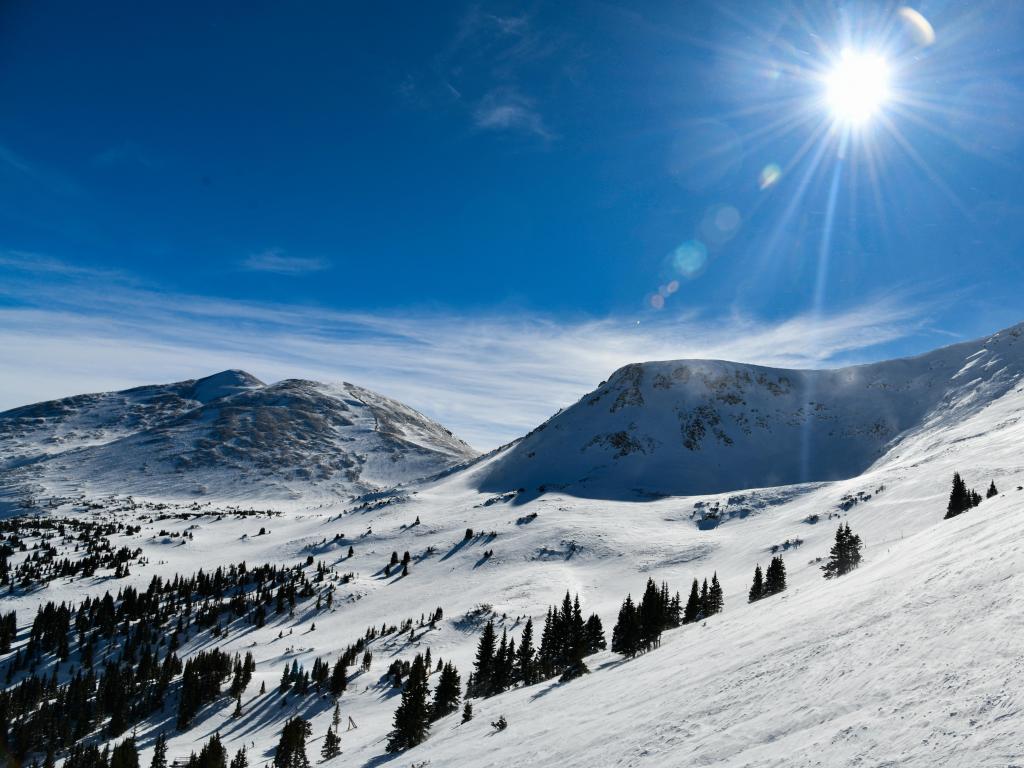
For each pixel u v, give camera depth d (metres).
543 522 157.00
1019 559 19.20
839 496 115.94
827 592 31.95
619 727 21.70
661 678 27.59
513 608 102.44
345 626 121.56
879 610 21.61
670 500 175.62
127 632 143.88
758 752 14.38
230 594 158.50
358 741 68.06
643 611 50.84
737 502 148.12
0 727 99.06
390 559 160.62
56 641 140.25
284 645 118.00
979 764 9.78
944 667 14.43
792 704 16.59
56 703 107.62
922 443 190.50
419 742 45.97
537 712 33.44
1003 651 13.73
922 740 11.48
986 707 11.66
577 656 48.50
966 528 29.70
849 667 17.34
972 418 185.62
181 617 145.75
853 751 12.23
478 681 65.94
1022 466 85.19
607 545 131.00
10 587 176.88
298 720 69.19
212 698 99.44
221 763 72.69
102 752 90.94
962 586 19.58
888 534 78.81
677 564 111.69
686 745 16.92
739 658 24.25
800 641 22.42
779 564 60.22
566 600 66.50
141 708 103.88
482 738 31.59
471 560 141.00
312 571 162.38
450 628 101.25
